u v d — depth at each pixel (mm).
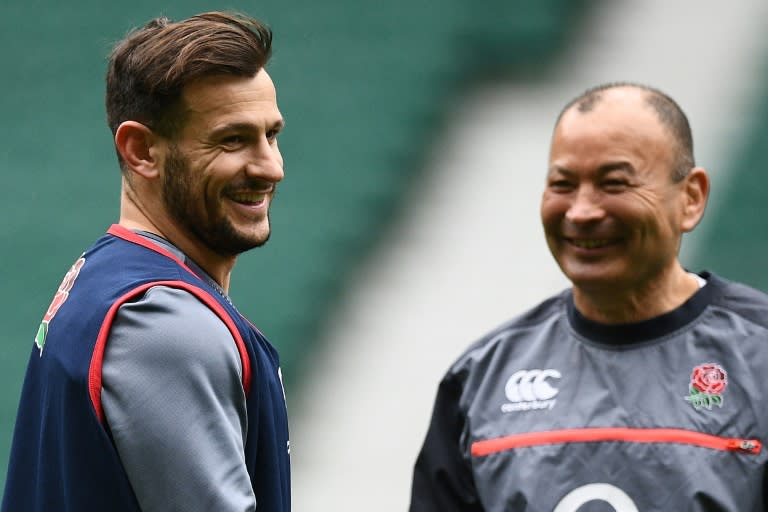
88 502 6633
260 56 7211
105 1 38844
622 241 8969
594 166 8891
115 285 6891
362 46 37625
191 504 6480
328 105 35938
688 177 9188
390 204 32750
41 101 35781
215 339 6730
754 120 34719
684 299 9305
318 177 33594
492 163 33562
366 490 24438
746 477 8633
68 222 32281
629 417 9000
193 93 7027
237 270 30641
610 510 8805
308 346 28609
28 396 7336
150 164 7230
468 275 30203
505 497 9203
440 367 27578
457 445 9859
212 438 6598
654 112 9039
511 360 9750
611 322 9320
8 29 38094
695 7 39406
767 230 31359
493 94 36094
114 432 6574
